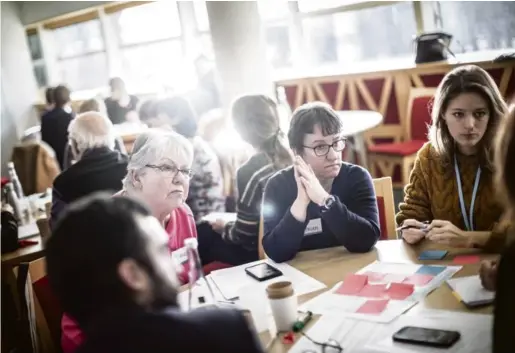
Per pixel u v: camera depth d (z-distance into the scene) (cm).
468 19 493
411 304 144
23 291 185
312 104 198
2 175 797
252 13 481
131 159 194
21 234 295
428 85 481
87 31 759
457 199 203
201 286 177
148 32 707
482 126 191
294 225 188
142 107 318
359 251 188
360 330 135
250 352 93
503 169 111
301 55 608
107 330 87
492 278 142
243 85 486
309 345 132
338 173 201
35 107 814
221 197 290
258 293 147
